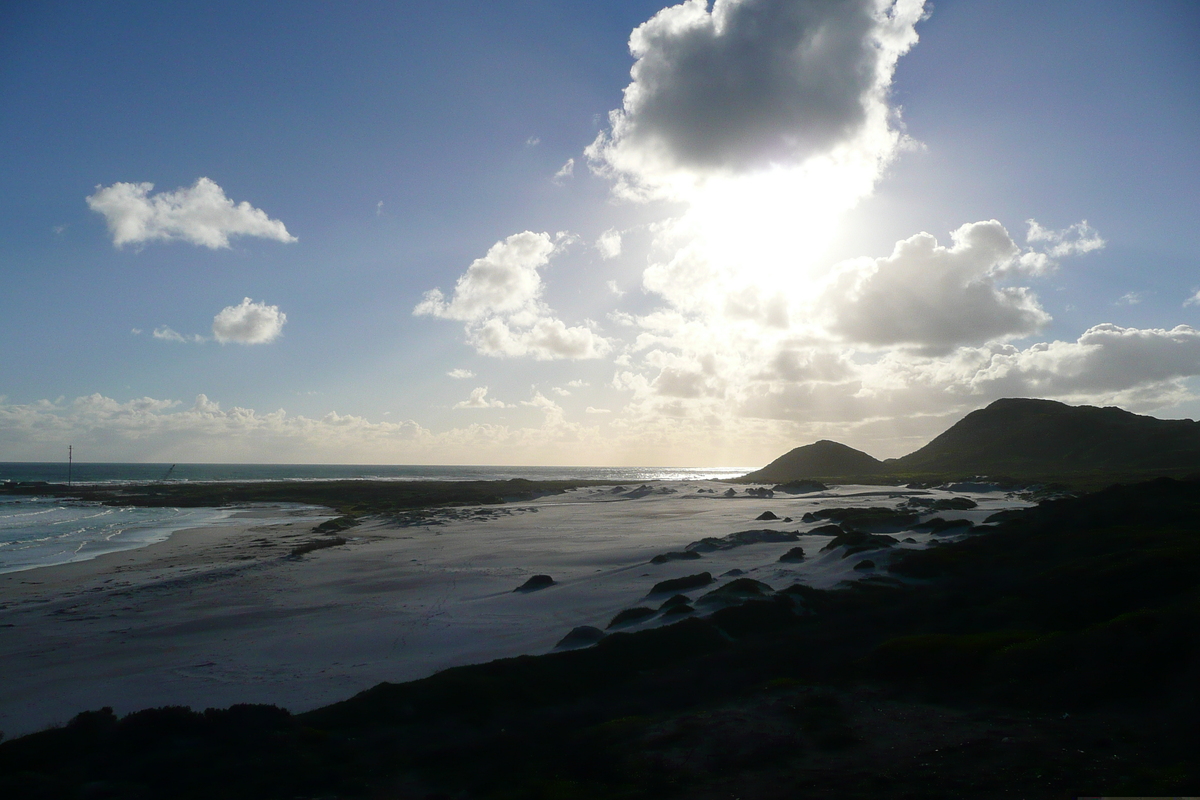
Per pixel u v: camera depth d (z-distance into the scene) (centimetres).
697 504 9794
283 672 2236
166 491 12444
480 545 5391
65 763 1426
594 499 11662
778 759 1235
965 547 3434
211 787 1283
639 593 3256
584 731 1538
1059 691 1451
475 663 2275
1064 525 3569
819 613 2581
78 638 2698
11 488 13100
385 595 3484
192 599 3444
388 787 1277
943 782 1072
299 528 7075
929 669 1722
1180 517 3362
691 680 1891
